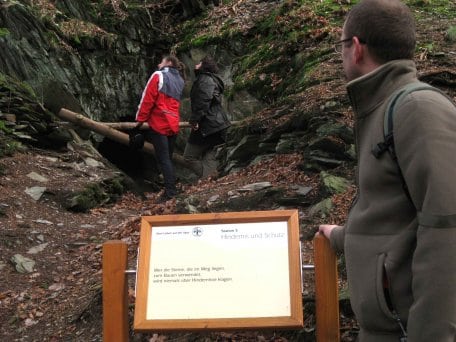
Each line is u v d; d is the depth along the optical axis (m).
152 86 6.63
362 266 1.70
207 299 2.26
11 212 6.03
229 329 2.21
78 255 5.17
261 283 2.26
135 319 2.26
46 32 9.41
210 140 7.84
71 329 3.86
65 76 9.50
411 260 1.61
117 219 6.37
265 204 5.02
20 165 7.22
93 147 8.88
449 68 6.08
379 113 1.69
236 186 5.57
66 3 10.42
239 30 10.20
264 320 2.20
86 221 6.23
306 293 3.41
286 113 6.43
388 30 1.72
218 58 10.27
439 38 7.09
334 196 4.62
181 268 2.31
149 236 2.37
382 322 1.65
